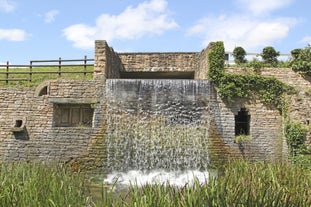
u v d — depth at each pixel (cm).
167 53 2220
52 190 874
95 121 1700
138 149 1659
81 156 1680
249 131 1750
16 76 1936
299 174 1089
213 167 1670
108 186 1370
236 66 1798
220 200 759
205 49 1880
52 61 1834
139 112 1684
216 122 1709
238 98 1742
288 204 786
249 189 780
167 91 1698
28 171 1050
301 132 1641
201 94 1714
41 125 1712
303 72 1778
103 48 1777
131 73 2270
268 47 1884
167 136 1666
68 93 1731
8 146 1703
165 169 1648
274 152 1719
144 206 734
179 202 755
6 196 834
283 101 1753
